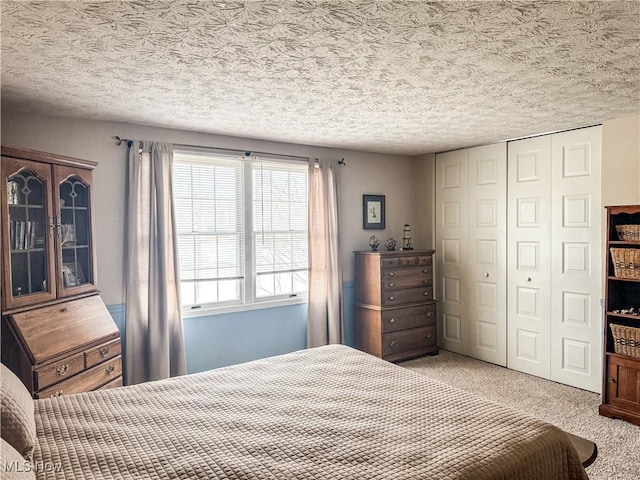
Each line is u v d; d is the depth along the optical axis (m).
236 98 2.79
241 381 2.15
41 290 2.60
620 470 2.49
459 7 1.59
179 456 1.41
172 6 1.57
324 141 4.29
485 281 4.60
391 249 5.00
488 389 3.82
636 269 3.06
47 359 2.35
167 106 2.97
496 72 2.33
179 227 3.74
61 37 1.83
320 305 4.46
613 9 1.61
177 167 3.74
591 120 3.47
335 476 1.29
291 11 1.62
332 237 4.54
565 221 3.88
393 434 1.58
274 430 1.61
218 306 3.93
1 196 2.29
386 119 3.40
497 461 1.40
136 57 2.07
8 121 2.99
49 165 2.64
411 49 2.00
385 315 4.48
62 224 2.79
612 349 3.25
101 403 1.86
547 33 1.83
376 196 5.01
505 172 4.36
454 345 4.97
